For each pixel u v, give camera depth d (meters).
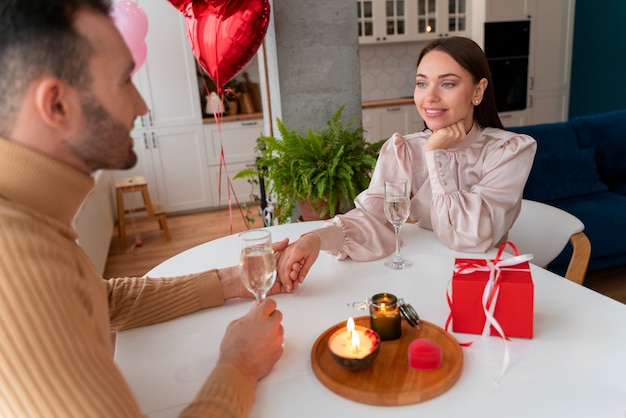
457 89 1.39
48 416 0.56
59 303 0.58
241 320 0.89
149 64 4.56
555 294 1.09
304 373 0.86
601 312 1.00
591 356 0.86
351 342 0.87
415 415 0.74
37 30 0.57
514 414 0.73
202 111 5.07
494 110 1.53
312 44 2.64
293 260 1.17
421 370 0.83
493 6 5.08
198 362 0.92
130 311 1.05
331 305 1.10
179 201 4.93
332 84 2.72
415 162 1.60
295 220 2.81
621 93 5.12
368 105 5.14
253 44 2.12
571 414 0.73
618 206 2.85
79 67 0.60
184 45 4.60
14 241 0.57
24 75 0.58
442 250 1.39
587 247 1.50
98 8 0.62
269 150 2.43
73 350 0.58
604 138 3.28
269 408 0.78
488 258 1.31
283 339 0.96
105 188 4.02
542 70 5.48
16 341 0.55
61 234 0.66
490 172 1.45
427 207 1.57
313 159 2.34
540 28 5.32
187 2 2.05
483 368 0.85
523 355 0.88
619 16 5.00
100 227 3.43
